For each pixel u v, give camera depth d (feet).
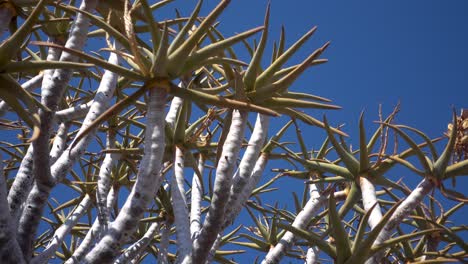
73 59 16.96
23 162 17.08
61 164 18.22
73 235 29.96
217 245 20.97
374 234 16.02
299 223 24.97
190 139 22.16
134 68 15.16
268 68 16.16
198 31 13.87
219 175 15.88
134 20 20.15
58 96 16.15
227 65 17.31
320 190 26.25
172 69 14.08
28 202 15.93
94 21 15.42
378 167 20.86
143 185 13.75
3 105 19.52
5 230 12.66
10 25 16.99
